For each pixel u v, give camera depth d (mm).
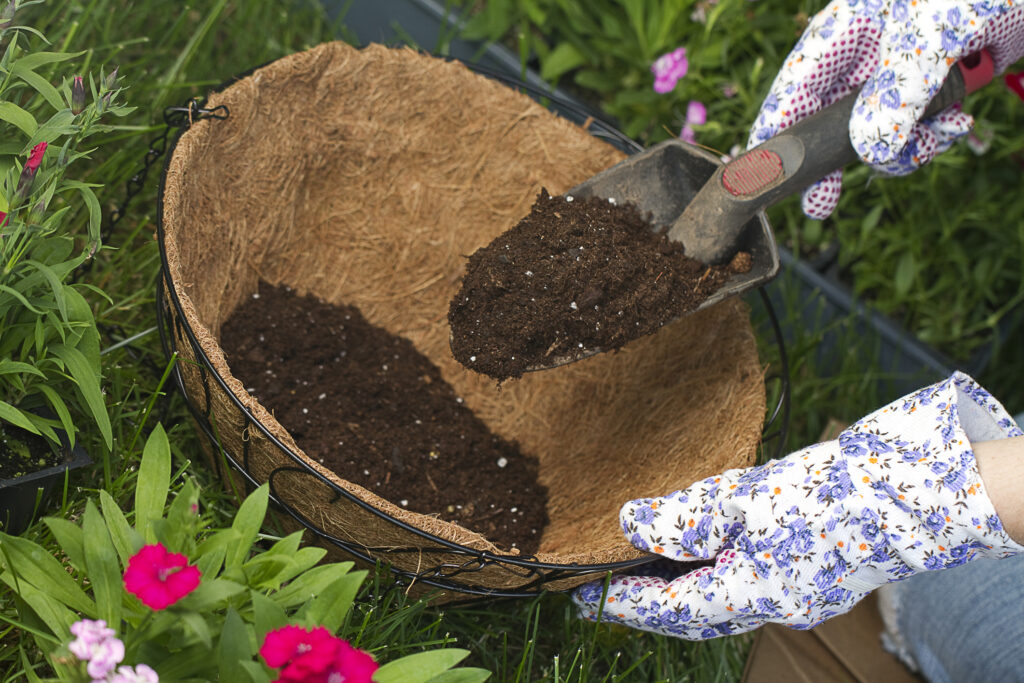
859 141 1294
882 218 2111
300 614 920
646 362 1567
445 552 1097
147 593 758
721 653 1479
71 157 1069
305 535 1225
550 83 2033
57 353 1068
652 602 1182
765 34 2014
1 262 1008
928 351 1937
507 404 1638
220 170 1421
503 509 1479
